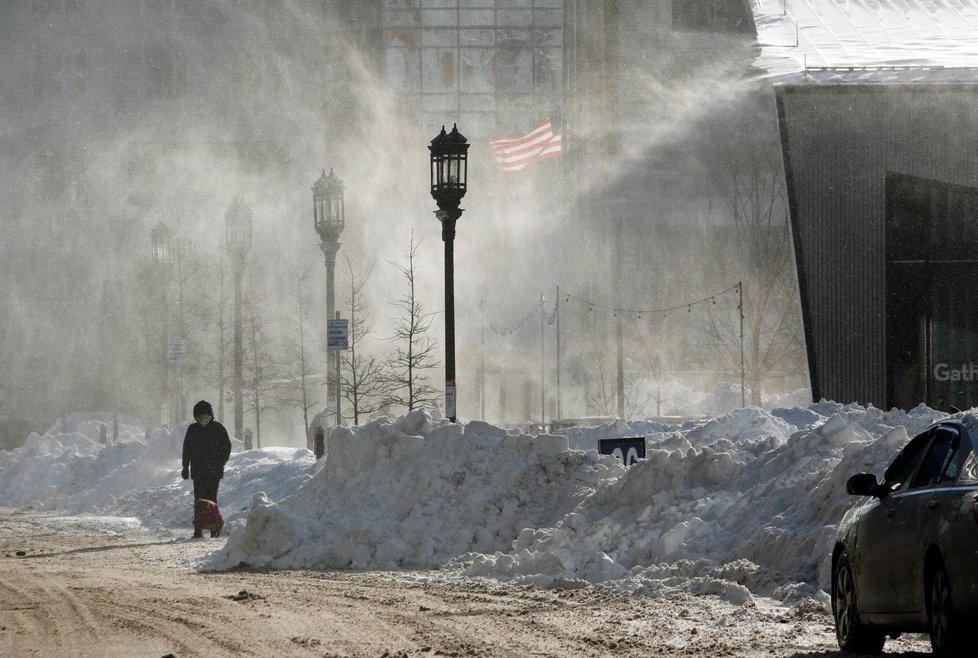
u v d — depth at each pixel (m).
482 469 55.50
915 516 24.00
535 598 38.12
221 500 79.81
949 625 22.12
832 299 128.38
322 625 32.75
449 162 67.44
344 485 56.53
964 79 128.25
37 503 95.81
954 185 127.19
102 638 30.95
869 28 151.62
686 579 39.22
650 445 57.47
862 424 49.59
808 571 36.91
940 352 127.50
